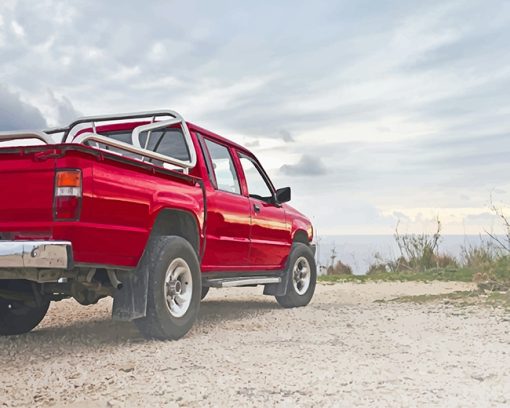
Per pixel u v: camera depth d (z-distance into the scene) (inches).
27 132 173.3
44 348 194.4
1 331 218.1
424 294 356.5
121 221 179.8
